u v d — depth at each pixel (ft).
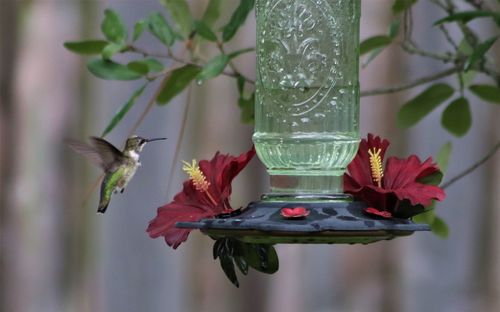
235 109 48.73
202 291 49.24
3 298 50.08
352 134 19.89
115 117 22.76
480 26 41.14
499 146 25.53
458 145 46.39
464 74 26.78
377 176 19.19
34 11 50.39
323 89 19.94
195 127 48.62
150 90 47.93
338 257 49.19
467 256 47.06
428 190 18.92
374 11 46.78
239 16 22.79
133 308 49.24
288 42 20.04
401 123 25.98
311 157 19.71
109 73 23.47
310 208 18.65
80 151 25.52
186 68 23.44
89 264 49.78
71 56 49.88
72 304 49.70
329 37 20.02
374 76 48.26
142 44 41.57
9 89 50.34
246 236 18.11
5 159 50.42
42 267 50.08
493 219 46.85
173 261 49.11
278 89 20.02
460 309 47.14
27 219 50.24
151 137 48.29
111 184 25.43
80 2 50.21
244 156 19.49
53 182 50.16
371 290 48.62
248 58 46.78
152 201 48.57
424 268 47.80
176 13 24.23
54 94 50.06
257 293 49.37
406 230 18.10
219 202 19.33
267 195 19.36
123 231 49.11
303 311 49.42
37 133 50.21
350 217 18.35
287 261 49.60
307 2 20.03
